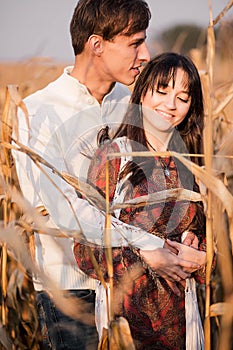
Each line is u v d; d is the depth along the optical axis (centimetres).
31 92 549
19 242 233
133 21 291
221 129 387
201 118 297
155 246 269
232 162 349
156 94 283
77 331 284
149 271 271
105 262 267
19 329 321
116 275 266
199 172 229
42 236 281
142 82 287
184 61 284
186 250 276
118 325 230
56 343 288
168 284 277
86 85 311
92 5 297
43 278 234
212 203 249
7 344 294
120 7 290
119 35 294
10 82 550
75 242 271
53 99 300
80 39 304
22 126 292
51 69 552
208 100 243
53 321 286
